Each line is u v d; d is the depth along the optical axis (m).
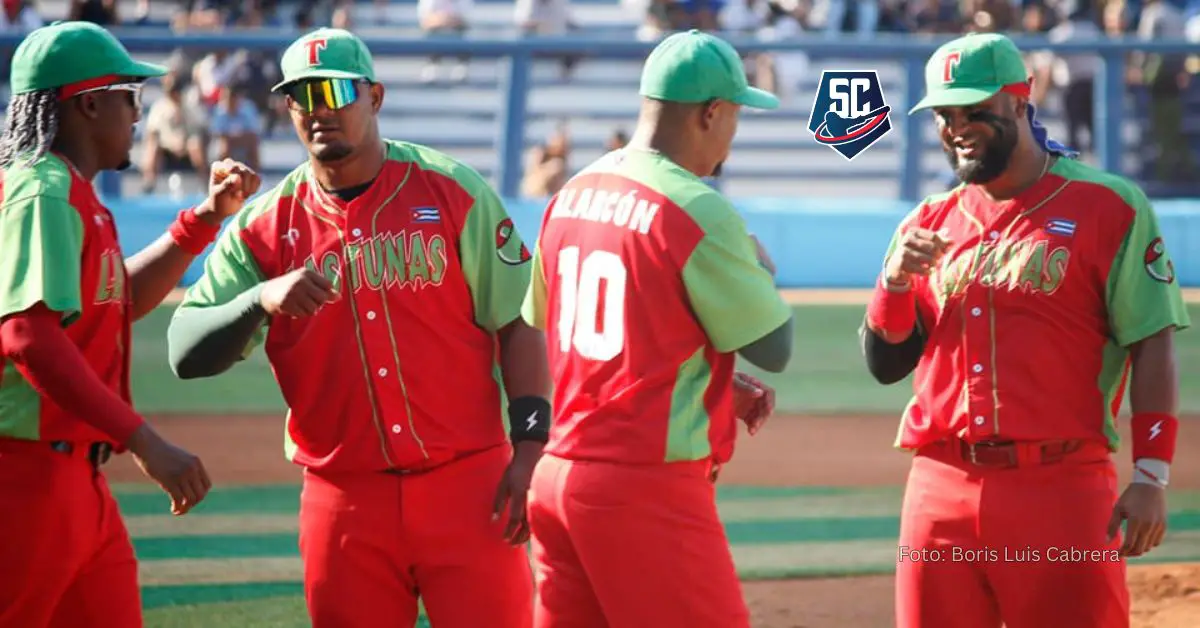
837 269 47.38
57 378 12.53
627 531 12.37
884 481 27.31
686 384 12.59
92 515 13.38
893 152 58.56
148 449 12.77
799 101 58.50
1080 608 13.27
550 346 13.23
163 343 38.97
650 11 57.09
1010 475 13.41
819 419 32.19
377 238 13.59
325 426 13.70
